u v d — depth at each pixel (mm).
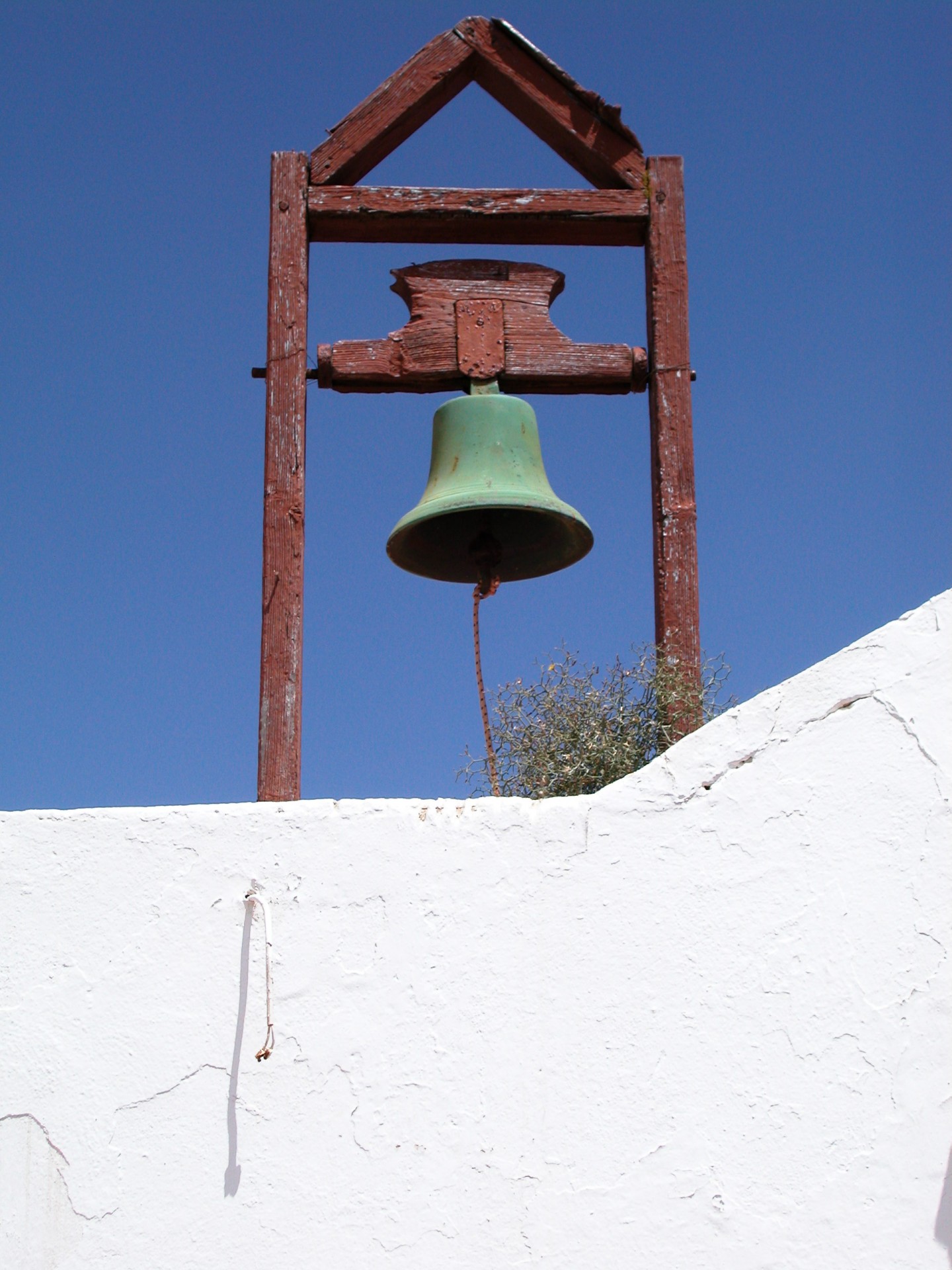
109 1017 3238
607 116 4391
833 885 3223
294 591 3902
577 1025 3180
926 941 3176
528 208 4297
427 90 4363
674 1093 3121
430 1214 3078
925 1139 3061
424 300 4219
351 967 3252
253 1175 3123
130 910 3312
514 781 3922
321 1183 3111
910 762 3285
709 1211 3043
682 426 4156
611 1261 3025
